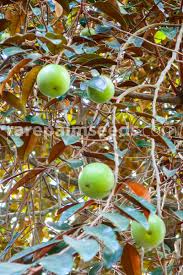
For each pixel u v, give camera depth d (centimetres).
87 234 137
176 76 273
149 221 152
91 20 227
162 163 219
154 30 230
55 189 297
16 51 180
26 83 184
